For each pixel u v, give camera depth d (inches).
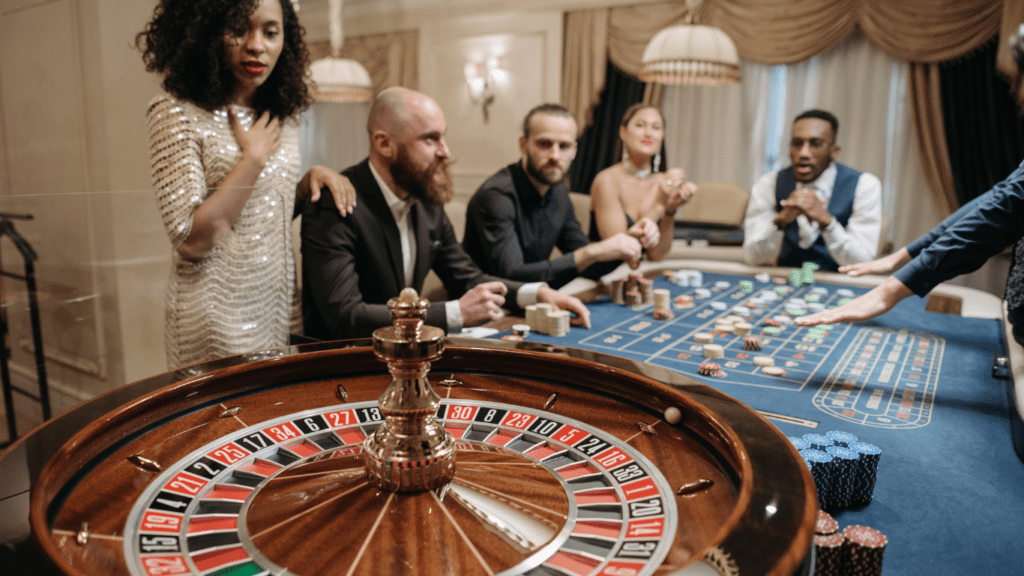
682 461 30.7
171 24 71.0
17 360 57.4
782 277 134.0
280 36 77.7
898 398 61.8
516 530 24.8
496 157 335.0
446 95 343.0
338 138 382.9
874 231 161.0
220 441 32.6
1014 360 65.0
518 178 128.0
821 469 38.9
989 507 40.4
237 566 22.4
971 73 233.0
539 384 40.7
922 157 244.1
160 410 33.6
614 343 82.7
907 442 51.3
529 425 35.4
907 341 83.2
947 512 39.8
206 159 73.9
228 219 70.8
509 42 319.6
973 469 46.2
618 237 119.8
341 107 378.6
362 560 22.8
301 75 86.1
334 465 29.8
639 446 32.4
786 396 62.4
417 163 90.7
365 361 41.5
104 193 60.7
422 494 26.9
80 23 118.3
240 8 70.6
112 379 63.9
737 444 27.7
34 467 25.5
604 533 24.7
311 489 27.5
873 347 80.6
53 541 21.1
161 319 67.0
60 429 28.8
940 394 62.9
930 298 108.3
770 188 168.7
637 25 286.8
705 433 31.7
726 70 159.8
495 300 87.9
